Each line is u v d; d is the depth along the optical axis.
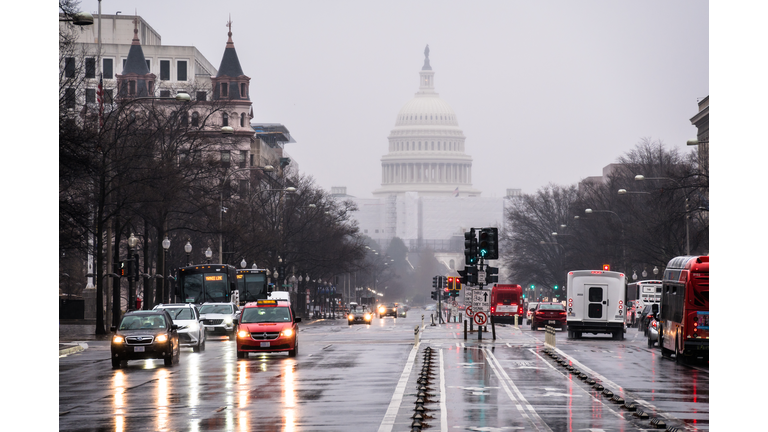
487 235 71.94
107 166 81.38
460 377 41.75
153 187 89.25
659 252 122.75
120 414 30.14
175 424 27.72
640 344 71.19
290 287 168.62
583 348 64.94
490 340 74.25
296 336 56.75
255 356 57.78
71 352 63.94
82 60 75.94
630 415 28.86
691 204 109.75
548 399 33.19
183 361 54.38
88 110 92.88
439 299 156.62
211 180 111.38
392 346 66.81
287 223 156.50
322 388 37.47
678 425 26.70
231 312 85.56
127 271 89.88
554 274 185.75
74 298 125.69
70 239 78.00
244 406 31.84
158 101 161.12
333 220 172.12
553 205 190.12
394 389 36.78
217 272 101.62
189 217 112.50
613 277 79.69
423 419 28.06
